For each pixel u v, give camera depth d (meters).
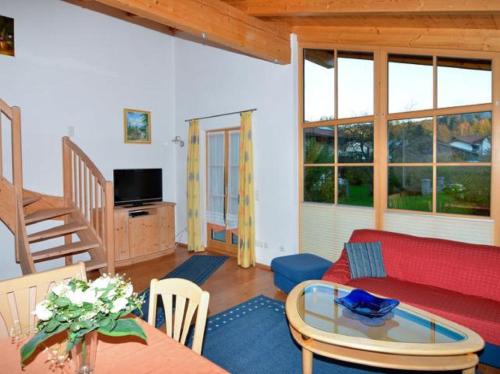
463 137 3.42
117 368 1.33
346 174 4.27
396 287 3.00
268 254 4.99
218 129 5.63
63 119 4.99
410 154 3.78
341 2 3.03
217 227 5.80
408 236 3.43
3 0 4.42
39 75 4.75
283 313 3.47
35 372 1.31
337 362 2.65
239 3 3.73
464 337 2.09
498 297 2.73
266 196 4.98
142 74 5.93
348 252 3.42
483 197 3.31
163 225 5.70
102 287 1.21
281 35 4.41
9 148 4.49
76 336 1.12
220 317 3.38
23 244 3.59
